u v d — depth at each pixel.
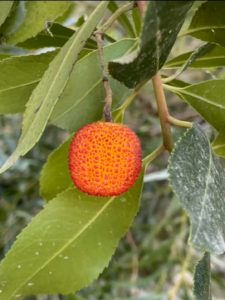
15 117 0.29
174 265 0.26
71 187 0.15
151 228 0.28
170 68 0.14
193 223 0.10
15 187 0.28
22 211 0.25
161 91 0.12
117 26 0.23
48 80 0.11
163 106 0.12
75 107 0.13
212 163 0.11
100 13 0.11
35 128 0.11
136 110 0.29
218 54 0.14
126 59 0.10
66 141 0.15
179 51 0.25
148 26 0.10
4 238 0.24
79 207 0.14
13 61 0.13
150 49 0.10
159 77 0.12
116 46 0.13
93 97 0.13
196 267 0.12
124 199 0.14
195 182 0.10
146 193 0.30
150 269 0.30
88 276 0.14
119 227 0.14
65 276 0.14
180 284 0.23
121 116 0.14
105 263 0.14
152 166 0.28
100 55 0.11
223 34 0.12
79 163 0.12
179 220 0.26
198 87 0.13
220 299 0.30
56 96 0.11
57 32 0.14
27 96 0.13
